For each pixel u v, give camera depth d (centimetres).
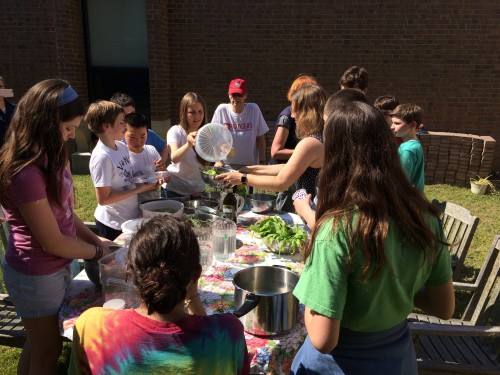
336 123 120
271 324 147
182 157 327
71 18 681
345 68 697
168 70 714
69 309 170
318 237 117
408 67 690
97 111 255
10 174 154
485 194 627
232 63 711
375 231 110
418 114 309
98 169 255
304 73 704
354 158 116
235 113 412
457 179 673
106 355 108
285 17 686
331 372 131
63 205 171
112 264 163
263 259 213
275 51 701
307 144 227
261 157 434
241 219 275
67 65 684
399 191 117
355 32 683
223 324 113
